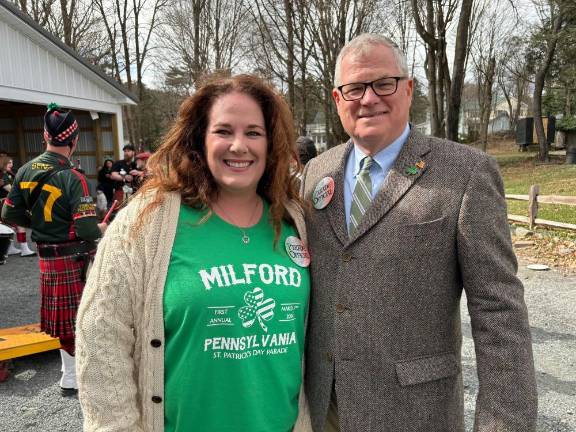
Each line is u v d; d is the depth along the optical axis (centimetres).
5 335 372
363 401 143
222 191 152
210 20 2086
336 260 150
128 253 134
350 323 144
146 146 3097
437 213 136
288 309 144
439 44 1216
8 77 868
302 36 1555
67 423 294
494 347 129
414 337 138
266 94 154
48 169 312
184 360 133
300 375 153
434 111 1301
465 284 137
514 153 2673
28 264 729
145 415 136
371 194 152
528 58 2364
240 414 137
